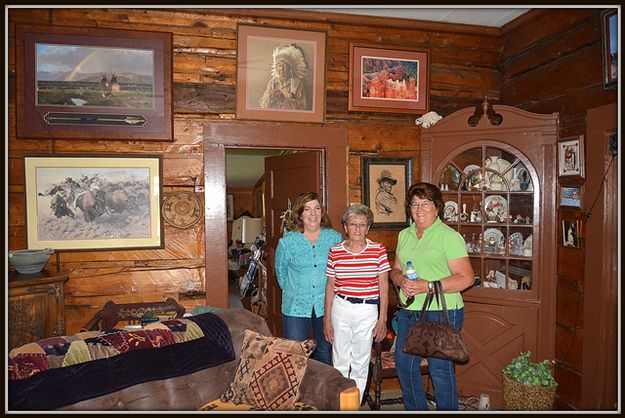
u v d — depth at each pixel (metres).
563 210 2.78
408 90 3.25
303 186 3.36
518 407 2.64
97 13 2.76
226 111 2.97
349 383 1.92
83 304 2.77
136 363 1.95
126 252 2.84
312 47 3.06
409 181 3.30
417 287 2.21
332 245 2.59
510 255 3.00
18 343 2.33
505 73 3.39
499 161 3.03
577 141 2.62
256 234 6.90
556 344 2.84
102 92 2.73
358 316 2.40
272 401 2.01
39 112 2.65
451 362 2.28
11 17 2.62
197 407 2.02
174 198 2.88
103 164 2.78
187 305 2.92
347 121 3.20
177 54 2.89
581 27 2.68
